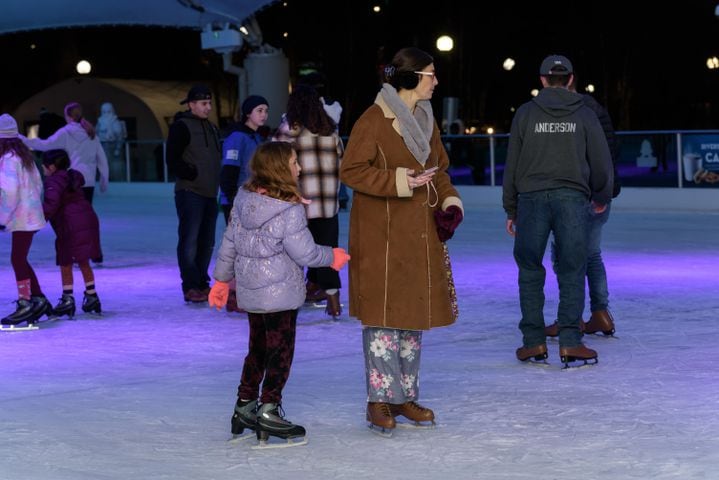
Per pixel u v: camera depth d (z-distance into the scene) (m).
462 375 7.80
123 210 25.28
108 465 5.73
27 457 5.90
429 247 6.30
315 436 6.27
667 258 14.74
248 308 6.04
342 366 8.25
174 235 19.31
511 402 6.97
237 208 6.08
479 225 20.09
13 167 9.99
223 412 6.88
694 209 22.05
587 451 5.84
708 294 11.44
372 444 6.09
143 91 43.00
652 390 7.21
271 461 5.79
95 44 49.91
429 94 6.35
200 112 11.56
